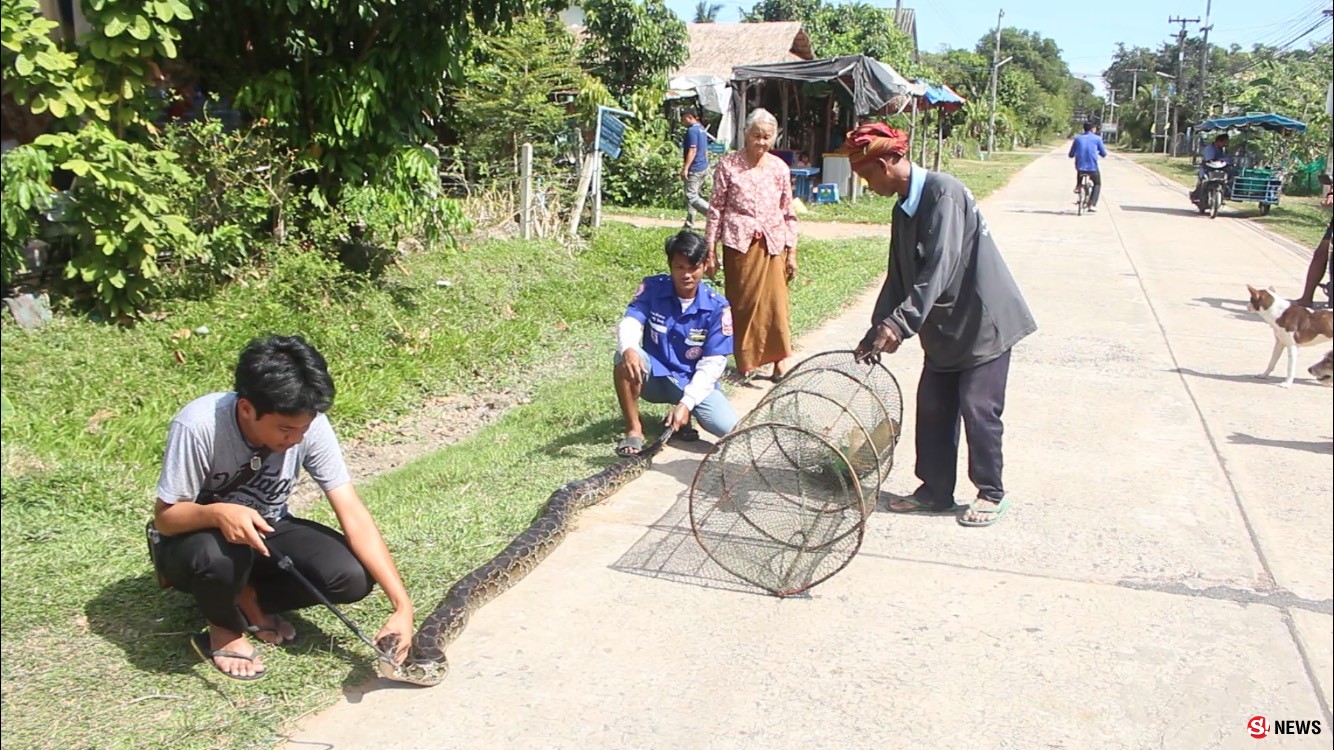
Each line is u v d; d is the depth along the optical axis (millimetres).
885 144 4484
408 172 8969
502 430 6734
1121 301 10797
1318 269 8203
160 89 7707
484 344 8867
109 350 6785
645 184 20125
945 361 4699
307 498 5984
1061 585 4211
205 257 7945
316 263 8594
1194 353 8406
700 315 5609
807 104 25078
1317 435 6227
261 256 8555
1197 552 4531
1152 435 6199
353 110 8453
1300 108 32656
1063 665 3607
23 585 4023
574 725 3234
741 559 4402
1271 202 22125
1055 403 6871
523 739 3158
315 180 9117
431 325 9016
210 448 3346
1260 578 4273
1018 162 52531
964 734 3207
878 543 4609
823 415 5465
